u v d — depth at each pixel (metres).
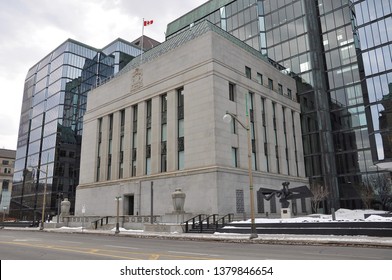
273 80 45.62
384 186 41.56
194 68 37.41
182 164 36.94
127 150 42.97
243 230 25.61
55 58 82.31
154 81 41.72
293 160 44.91
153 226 30.19
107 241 22.41
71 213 71.44
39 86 85.56
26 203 77.06
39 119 81.38
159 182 37.69
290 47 52.31
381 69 37.28
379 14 38.72
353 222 22.02
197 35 41.91
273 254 13.90
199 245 18.98
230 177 34.00
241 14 59.44
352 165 45.12
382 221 21.06
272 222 25.75
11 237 27.08
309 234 23.02
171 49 41.41
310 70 49.47
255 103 40.47
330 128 47.72
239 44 45.34
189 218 31.45
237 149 36.50
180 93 39.28
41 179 74.44
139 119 42.59
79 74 79.88
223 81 36.66
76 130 76.62
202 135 34.97
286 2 54.12
